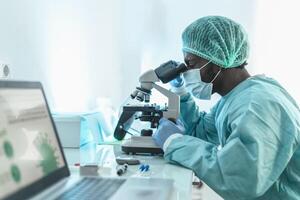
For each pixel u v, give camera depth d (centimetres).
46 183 86
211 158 132
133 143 160
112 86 234
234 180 123
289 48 220
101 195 82
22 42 214
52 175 90
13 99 83
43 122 94
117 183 93
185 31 166
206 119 191
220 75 162
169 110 166
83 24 233
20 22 212
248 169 123
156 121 168
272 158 127
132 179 97
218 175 126
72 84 235
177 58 230
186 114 192
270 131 129
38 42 228
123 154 160
